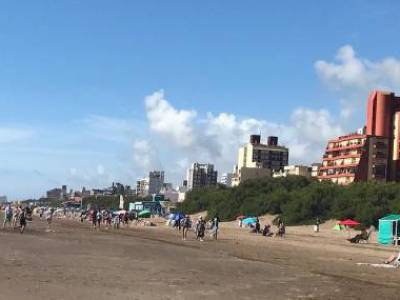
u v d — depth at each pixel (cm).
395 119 16175
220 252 4369
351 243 6888
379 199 10981
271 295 2080
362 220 10406
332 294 2178
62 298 1775
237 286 2292
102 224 10375
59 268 2642
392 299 2130
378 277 2922
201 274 2686
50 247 4006
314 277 2788
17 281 2105
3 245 3928
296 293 2164
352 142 16400
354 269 3341
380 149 16000
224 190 17038
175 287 2170
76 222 11988
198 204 17462
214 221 6581
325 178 16875
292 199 13050
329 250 5303
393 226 6831
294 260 3900
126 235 6719
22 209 6525
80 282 2172
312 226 11388
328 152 17275
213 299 1916
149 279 2388
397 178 15812
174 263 3222
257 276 2719
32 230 6625
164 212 19412
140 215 15162
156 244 5097
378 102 16375
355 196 11412
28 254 3322
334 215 11512
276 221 12506
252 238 7212
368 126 16538
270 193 14612
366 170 15888
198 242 5781
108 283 2186
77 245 4384
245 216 13600
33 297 1766
